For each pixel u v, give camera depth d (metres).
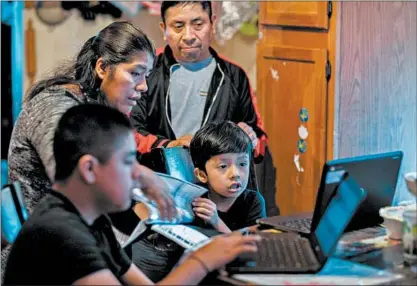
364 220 2.39
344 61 3.63
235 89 3.75
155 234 2.59
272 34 3.94
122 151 1.92
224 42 4.25
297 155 3.85
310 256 2.06
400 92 3.74
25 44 3.89
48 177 2.29
